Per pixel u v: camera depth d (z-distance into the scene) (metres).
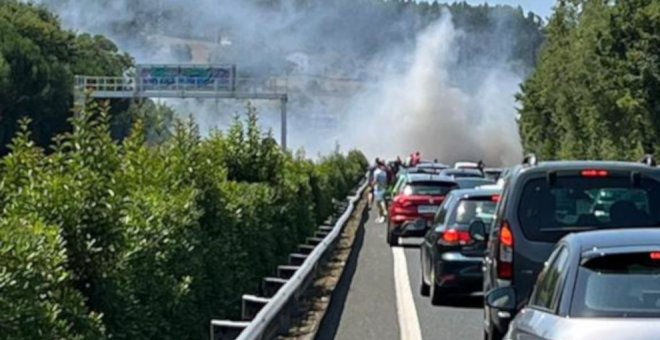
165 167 12.90
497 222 12.21
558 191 11.78
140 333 9.07
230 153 20.56
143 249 9.52
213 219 13.10
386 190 42.88
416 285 21.09
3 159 9.33
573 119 86.12
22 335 6.77
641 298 6.73
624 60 58.75
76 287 8.48
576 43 82.75
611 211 11.62
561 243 7.83
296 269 17.89
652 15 57.34
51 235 7.57
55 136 9.58
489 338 12.24
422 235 29.44
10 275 6.66
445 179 30.28
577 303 6.81
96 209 8.67
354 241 29.59
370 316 17.12
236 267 13.90
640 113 60.59
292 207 21.59
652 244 7.10
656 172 11.76
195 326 10.97
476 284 17.22
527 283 11.58
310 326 15.20
